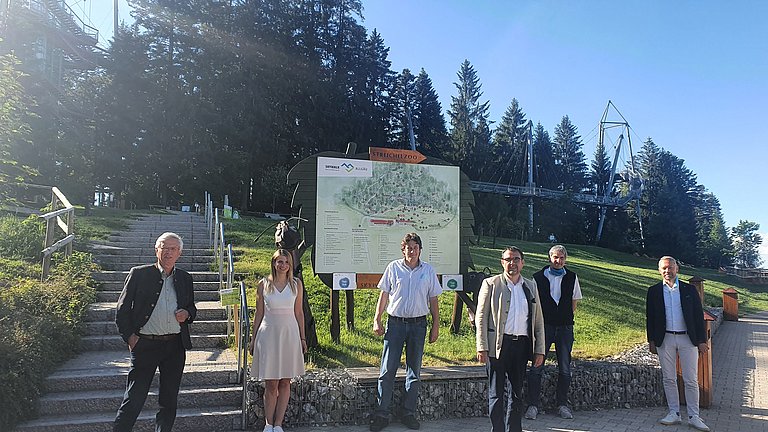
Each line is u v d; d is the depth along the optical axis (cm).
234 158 4375
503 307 539
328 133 5141
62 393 574
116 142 3856
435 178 870
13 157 1129
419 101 7156
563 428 603
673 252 7819
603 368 709
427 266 609
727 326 1716
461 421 626
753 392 813
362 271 815
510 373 537
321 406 597
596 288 1597
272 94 4819
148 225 1545
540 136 8975
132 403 461
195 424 553
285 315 536
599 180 9588
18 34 2766
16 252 960
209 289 955
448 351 802
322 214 812
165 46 4578
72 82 4250
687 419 650
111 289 905
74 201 2511
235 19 4803
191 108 4309
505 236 5653
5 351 536
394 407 617
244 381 568
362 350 775
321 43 5444
